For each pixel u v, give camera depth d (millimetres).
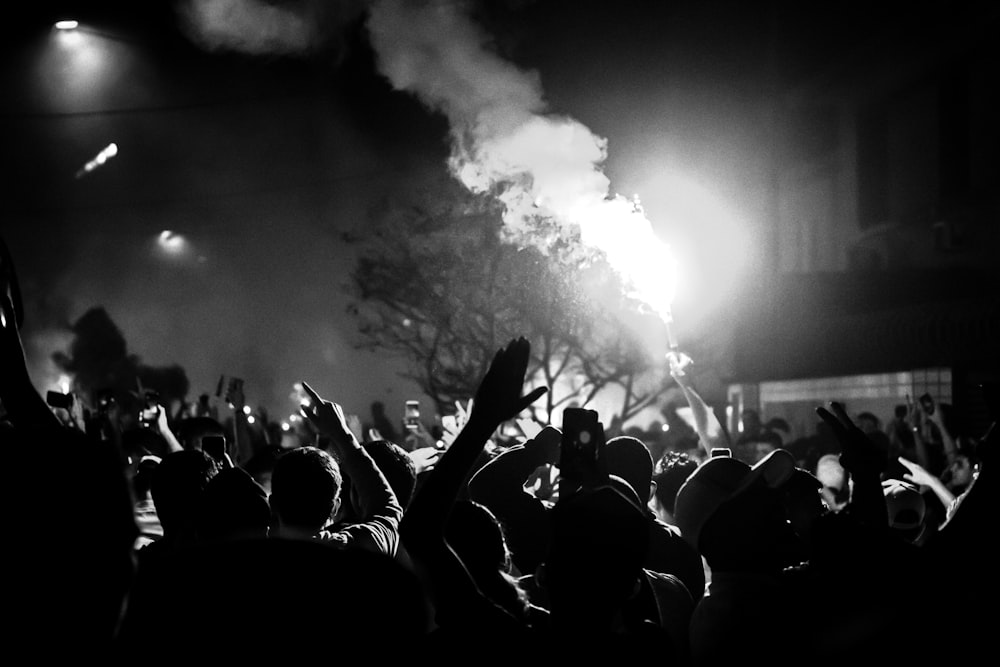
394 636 2100
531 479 6574
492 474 4828
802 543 4879
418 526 3023
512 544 4750
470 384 18375
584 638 3014
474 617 3004
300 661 2008
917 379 20000
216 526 3973
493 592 3484
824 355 23062
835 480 7441
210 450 5492
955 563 3520
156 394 8062
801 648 3512
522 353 3131
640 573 3342
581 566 3025
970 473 9086
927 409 10508
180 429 7211
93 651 1990
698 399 6340
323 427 4496
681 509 3883
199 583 2061
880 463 4145
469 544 3500
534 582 4258
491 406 3102
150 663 2031
